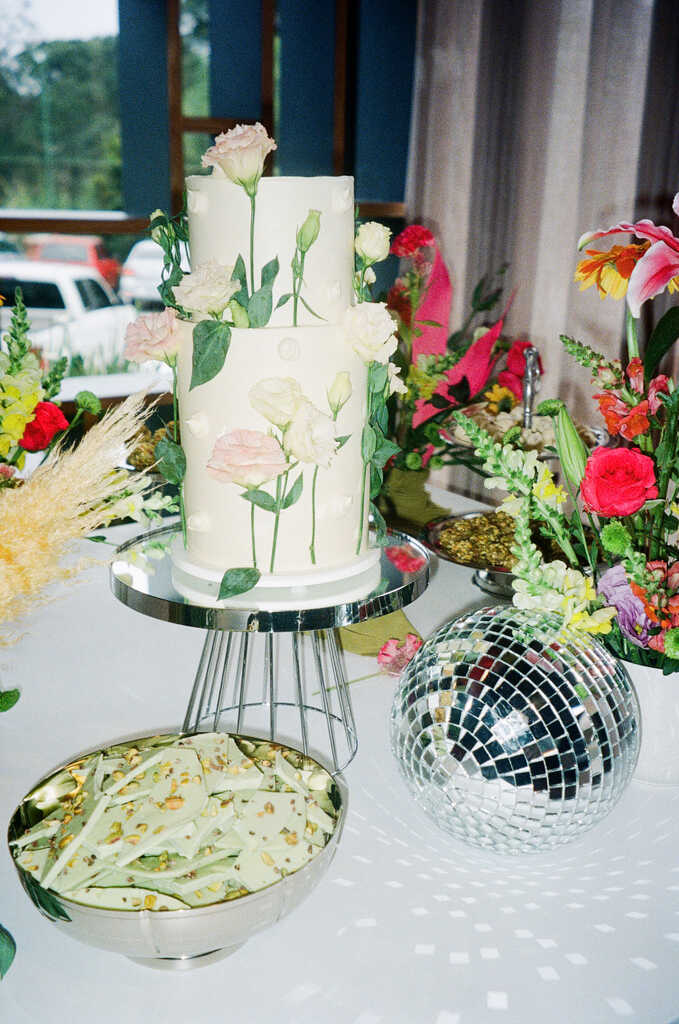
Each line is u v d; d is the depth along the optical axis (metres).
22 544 0.63
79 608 1.30
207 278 0.72
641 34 2.14
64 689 1.07
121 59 2.71
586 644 0.77
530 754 0.71
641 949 0.69
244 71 2.93
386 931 0.70
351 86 3.08
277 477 0.78
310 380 0.79
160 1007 0.63
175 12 2.63
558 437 0.80
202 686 1.04
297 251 0.78
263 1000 0.63
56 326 2.73
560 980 0.65
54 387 1.04
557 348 2.48
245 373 0.78
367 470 0.90
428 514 1.47
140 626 1.25
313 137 3.10
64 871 0.62
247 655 1.02
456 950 0.68
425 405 1.42
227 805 0.68
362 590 0.85
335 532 0.86
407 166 2.99
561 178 2.42
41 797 0.72
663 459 0.81
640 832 0.82
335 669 0.96
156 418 1.74
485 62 2.61
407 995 0.64
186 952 0.60
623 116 2.21
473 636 0.77
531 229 2.53
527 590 0.77
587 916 0.72
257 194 0.76
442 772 0.74
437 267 1.40
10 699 0.76
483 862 0.79
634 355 0.83
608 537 0.76
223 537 0.84
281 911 0.62
